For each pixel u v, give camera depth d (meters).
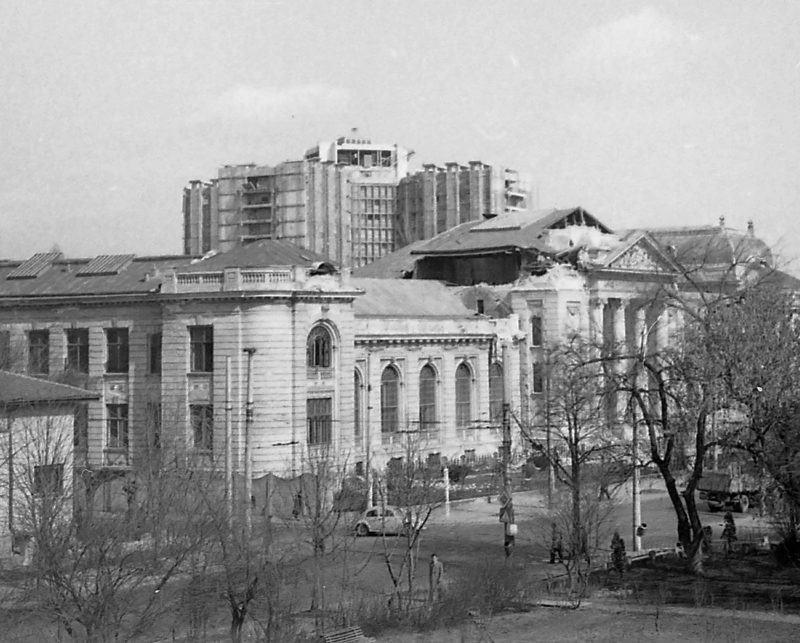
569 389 126.31
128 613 55.59
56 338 115.31
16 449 62.91
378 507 88.25
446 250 154.75
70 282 117.62
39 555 51.06
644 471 116.88
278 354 105.00
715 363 72.56
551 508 81.94
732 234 169.62
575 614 61.22
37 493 56.12
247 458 80.94
